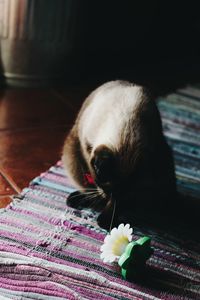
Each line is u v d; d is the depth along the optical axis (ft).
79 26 5.37
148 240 2.93
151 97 3.45
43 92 5.30
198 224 3.51
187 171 4.16
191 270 3.07
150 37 6.95
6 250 2.96
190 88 5.92
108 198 3.20
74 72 5.65
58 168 3.88
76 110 5.00
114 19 6.26
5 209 3.31
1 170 3.80
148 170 3.16
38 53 5.26
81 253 3.05
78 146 3.56
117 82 3.59
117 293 2.80
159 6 6.86
